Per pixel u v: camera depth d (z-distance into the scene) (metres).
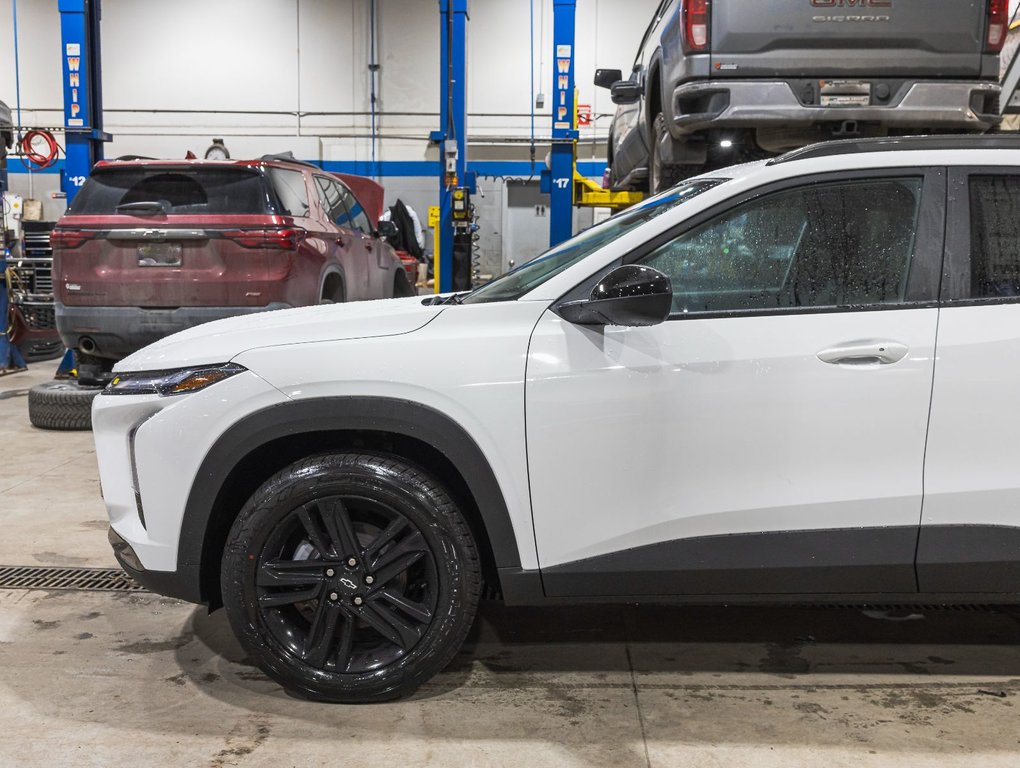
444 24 8.09
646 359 2.34
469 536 2.43
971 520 2.34
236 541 2.41
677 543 2.37
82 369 6.33
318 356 2.39
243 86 17.03
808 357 2.32
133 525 2.55
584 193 8.38
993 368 2.30
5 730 2.36
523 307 2.44
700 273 2.43
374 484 2.37
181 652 2.86
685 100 4.86
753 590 2.40
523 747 2.27
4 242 8.37
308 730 2.36
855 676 2.67
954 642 2.91
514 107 16.84
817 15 4.58
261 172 5.75
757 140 4.95
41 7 16.84
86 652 2.86
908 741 2.29
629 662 2.77
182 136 17.17
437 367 2.36
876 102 4.66
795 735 2.32
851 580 2.38
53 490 4.77
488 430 2.36
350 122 17.12
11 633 3.01
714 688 2.59
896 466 2.33
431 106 17.08
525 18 16.64
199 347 2.52
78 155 8.45
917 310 2.36
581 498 2.37
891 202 2.43
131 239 5.59
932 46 4.61
